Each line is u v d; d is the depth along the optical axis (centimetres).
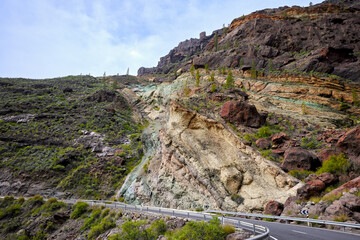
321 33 8556
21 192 3794
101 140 5525
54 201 3178
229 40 10694
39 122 6259
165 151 3136
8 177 4078
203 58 9494
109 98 8912
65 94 9269
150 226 1650
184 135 3020
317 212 1479
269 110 4725
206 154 2703
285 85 5669
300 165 2386
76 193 3750
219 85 6109
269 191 2155
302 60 7125
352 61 6481
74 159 4662
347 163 1984
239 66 8194
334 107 4822
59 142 5284
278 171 2261
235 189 2323
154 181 3067
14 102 7462
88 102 8431
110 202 2950
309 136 3397
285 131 3631
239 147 2639
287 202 1855
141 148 4894
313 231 1173
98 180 4062
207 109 3900
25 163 4409
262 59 7981
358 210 1286
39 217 2847
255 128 3612
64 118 6688
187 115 3170
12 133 5369
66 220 2744
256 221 1728
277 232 1148
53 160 4525
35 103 7675
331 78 5556
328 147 2817
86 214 2717
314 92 5256
